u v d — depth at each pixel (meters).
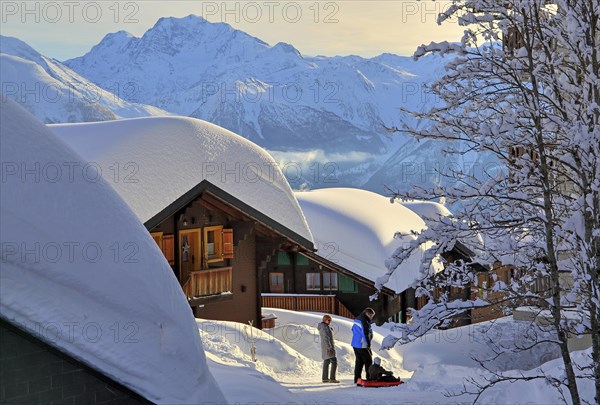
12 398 8.46
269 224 27.86
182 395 9.78
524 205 10.66
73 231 9.13
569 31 9.93
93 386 9.07
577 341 18.72
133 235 9.87
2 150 8.93
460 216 10.37
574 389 10.37
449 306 10.20
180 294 10.28
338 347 24.94
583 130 9.61
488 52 10.36
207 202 27.34
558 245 11.03
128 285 9.45
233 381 12.80
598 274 10.27
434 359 23.14
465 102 10.50
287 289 40.81
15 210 8.66
